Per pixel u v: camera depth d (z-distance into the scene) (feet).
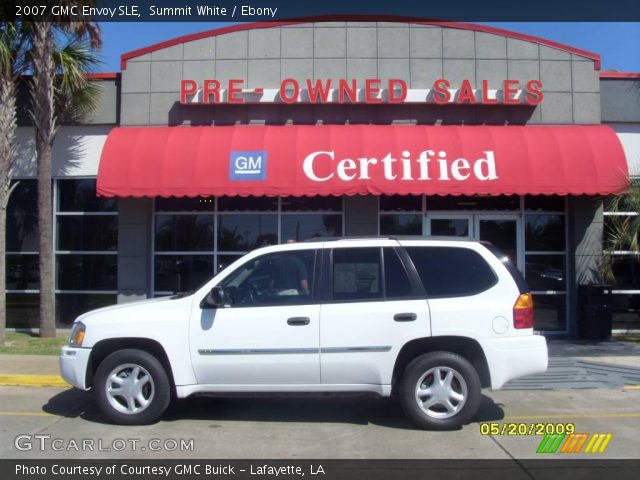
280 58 45.73
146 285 45.52
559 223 46.21
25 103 46.62
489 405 27.66
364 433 23.41
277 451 21.36
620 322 45.98
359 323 23.31
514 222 46.16
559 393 29.84
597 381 31.78
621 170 41.22
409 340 23.20
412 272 23.90
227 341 23.52
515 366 23.09
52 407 27.30
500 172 40.86
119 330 23.94
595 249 44.91
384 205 45.98
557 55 45.85
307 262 24.32
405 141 41.88
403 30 45.80
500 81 45.62
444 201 46.01
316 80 45.57
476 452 21.22
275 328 23.44
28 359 35.83
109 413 24.14
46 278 43.62
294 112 45.11
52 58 42.96
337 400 28.45
